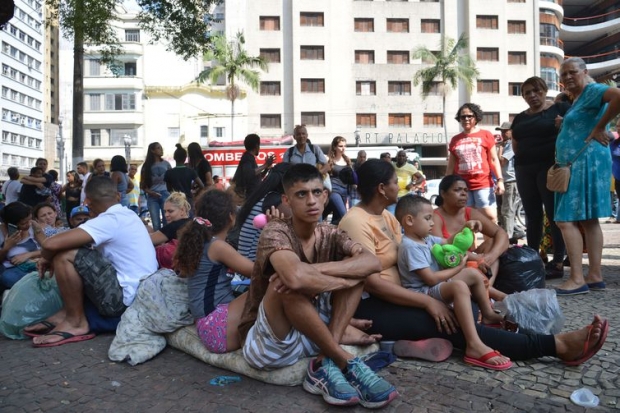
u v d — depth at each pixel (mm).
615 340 3592
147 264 4172
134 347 3496
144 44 43094
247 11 45281
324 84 45312
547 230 6594
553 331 3451
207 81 43969
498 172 6348
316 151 8109
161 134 42719
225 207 3684
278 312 2857
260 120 45250
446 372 3115
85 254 3900
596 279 5059
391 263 3734
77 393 2990
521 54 46844
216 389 2992
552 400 2727
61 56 50656
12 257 4949
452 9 46562
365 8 45875
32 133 63938
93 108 42531
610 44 59406
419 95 45938
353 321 3428
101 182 4117
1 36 56250
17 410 2789
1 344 3930
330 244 3137
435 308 3334
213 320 3332
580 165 4832
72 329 3980
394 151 26422
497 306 3637
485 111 46188
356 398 2666
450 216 4402
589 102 4711
